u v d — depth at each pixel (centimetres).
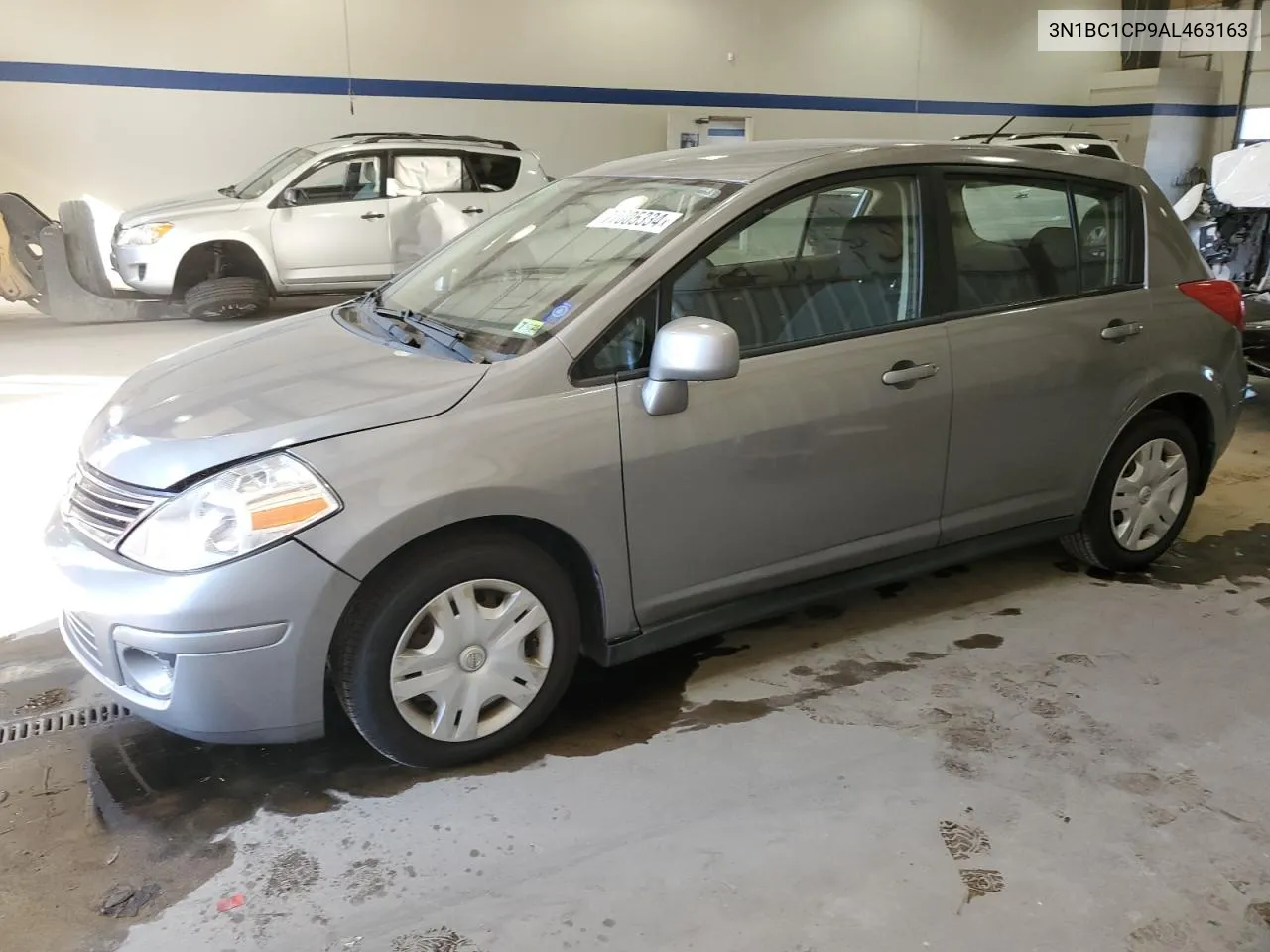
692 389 267
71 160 1057
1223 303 374
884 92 1522
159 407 262
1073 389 335
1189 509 388
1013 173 327
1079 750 273
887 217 303
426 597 244
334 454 232
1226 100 1638
